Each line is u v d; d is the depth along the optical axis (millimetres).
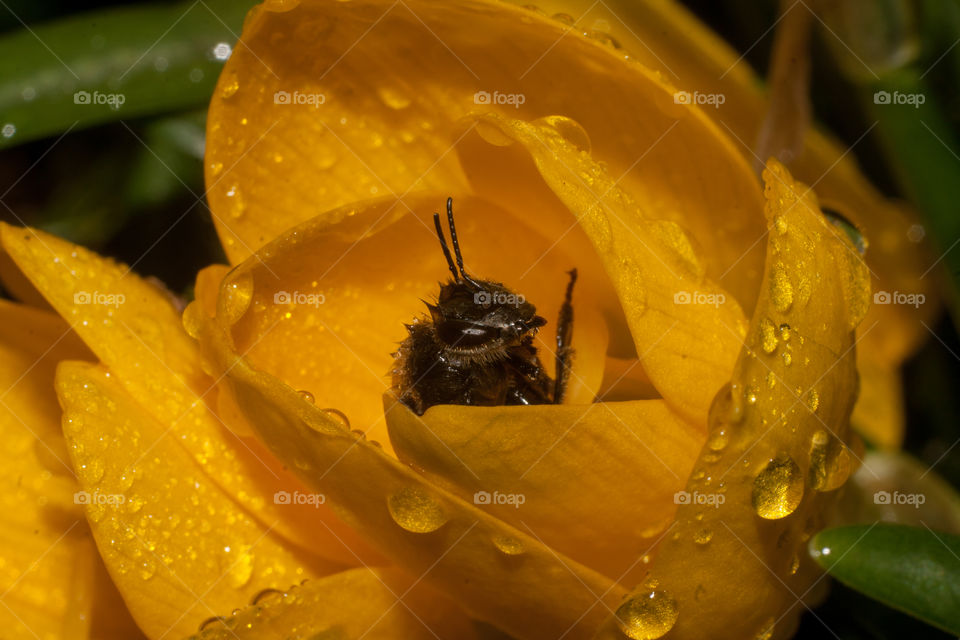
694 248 158
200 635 154
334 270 160
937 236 164
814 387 152
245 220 160
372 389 163
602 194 154
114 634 163
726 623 153
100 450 158
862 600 162
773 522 152
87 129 180
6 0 178
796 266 152
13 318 166
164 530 159
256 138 160
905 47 162
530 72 160
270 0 156
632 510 154
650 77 157
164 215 179
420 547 153
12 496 166
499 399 168
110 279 163
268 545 161
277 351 160
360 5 157
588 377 164
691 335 154
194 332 158
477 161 158
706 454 150
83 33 174
